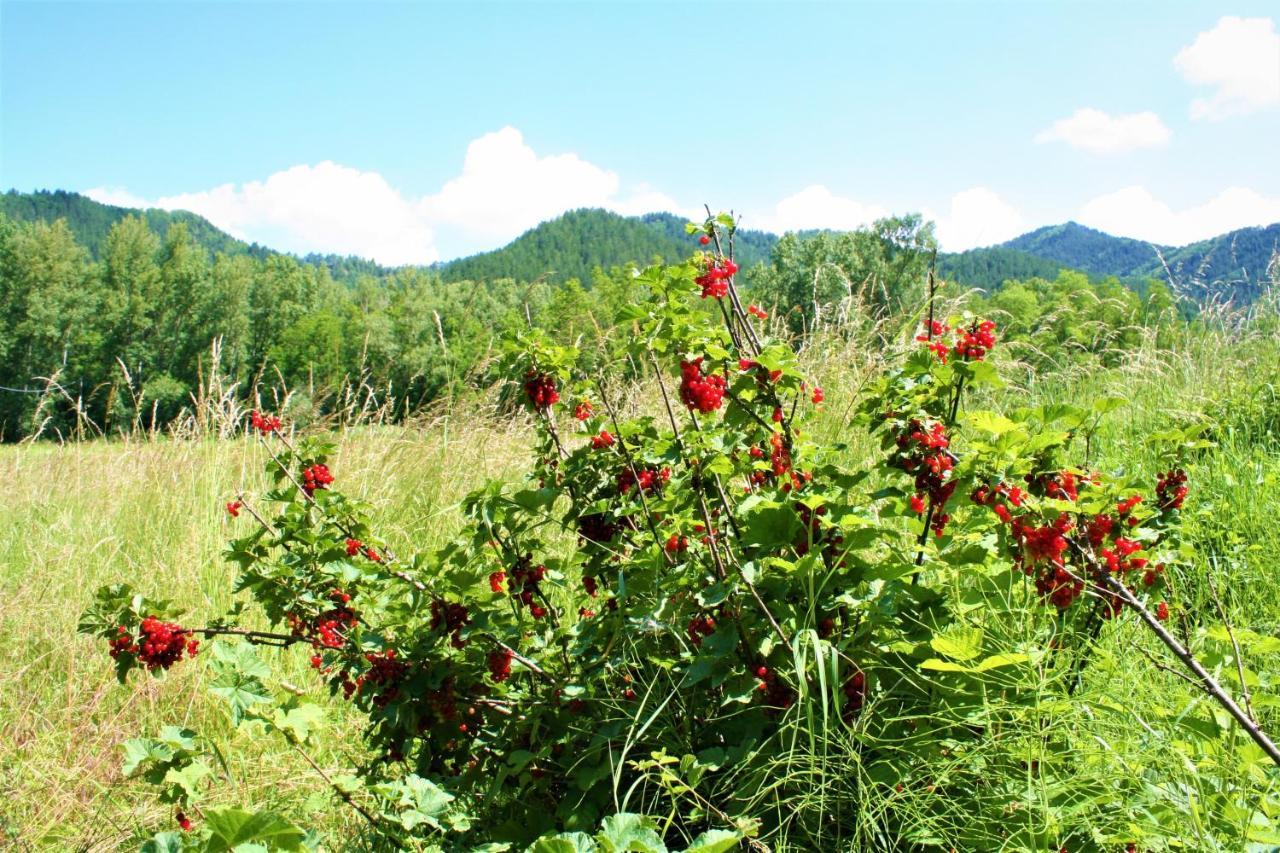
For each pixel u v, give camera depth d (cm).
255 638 258
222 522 517
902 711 223
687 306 243
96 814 291
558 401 272
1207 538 353
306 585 257
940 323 250
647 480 258
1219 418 521
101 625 241
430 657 247
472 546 267
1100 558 216
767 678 228
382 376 632
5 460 673
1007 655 190
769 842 206
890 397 237
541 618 289
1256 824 172
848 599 222
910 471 225
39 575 450
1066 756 203
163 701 353
